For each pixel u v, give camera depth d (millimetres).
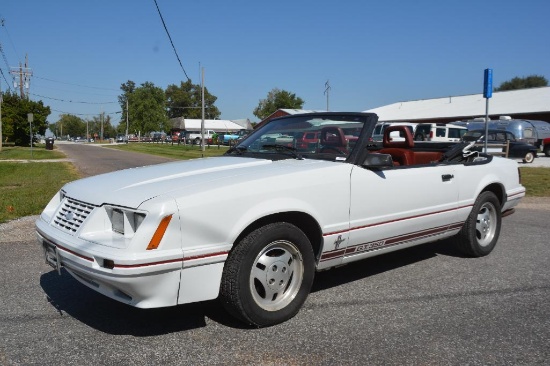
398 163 5516
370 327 3656
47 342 3371
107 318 3801
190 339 3426
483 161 5625
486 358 3186
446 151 5863
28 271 5020
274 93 79375
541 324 3750
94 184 3768
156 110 73125
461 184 5172
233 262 3412
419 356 3203
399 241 4617
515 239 6711
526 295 4410
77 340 3404
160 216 3084
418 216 4668
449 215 5059
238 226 3369
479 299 4289
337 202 3951
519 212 9070
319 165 4023
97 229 3369
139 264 2996
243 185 3463
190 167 4078
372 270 5156
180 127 78188
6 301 4164
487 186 5680
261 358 3148
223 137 50344
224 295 3449
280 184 3627
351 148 4250
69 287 4527
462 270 5180
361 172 4148
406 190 4512
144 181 3631
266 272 3584
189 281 3225
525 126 25531
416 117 46500
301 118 4883
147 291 3098
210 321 3738
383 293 4418
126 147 51469
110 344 3342
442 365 3090
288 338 3451
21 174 16656
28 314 3875
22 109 54062
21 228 7117
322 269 4078
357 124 4395
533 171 17000
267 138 4855
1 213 8164
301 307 3996
